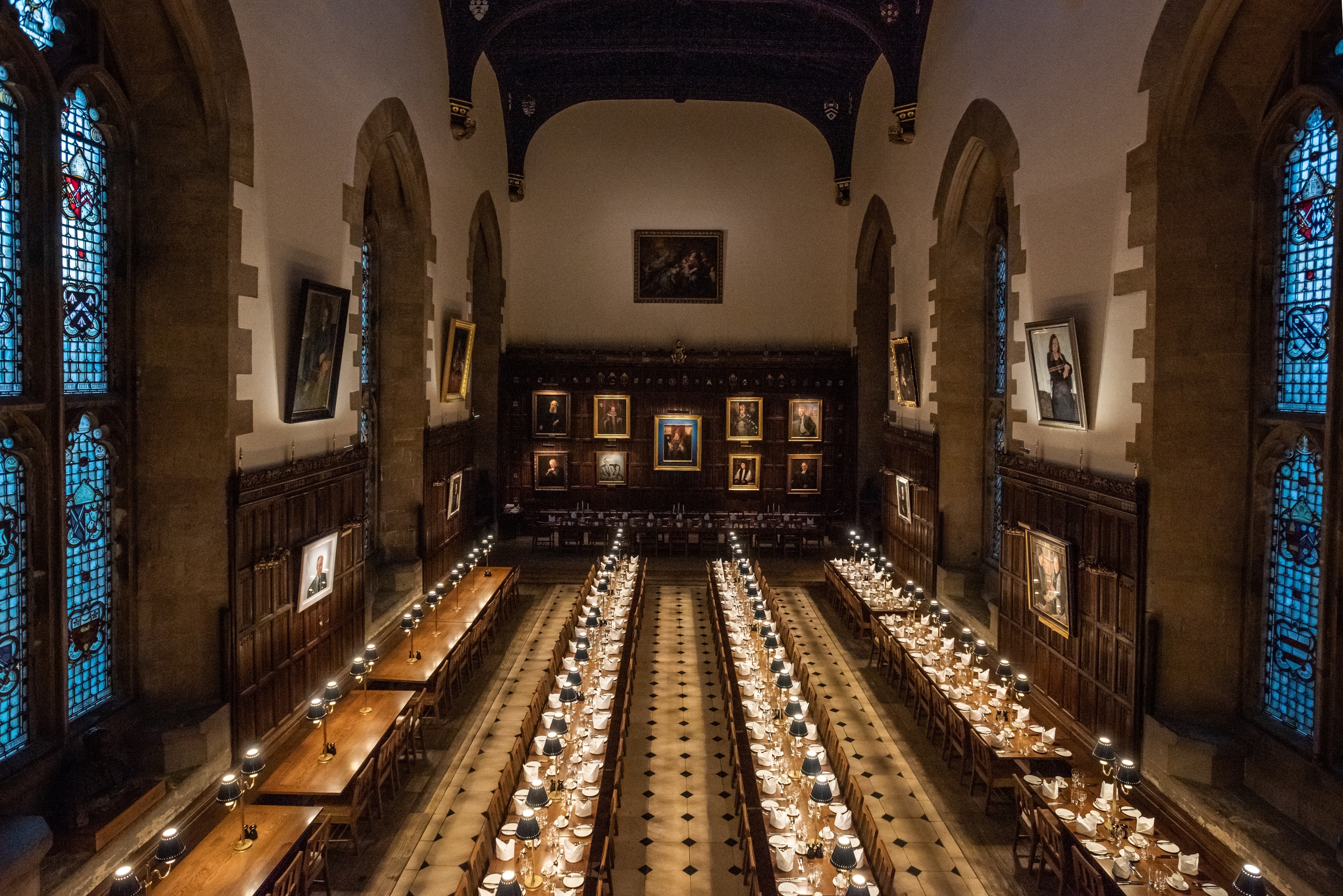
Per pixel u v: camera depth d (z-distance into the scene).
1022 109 11.50
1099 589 9.51
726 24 18.75
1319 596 7.27
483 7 15.78
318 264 10.46
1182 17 7.92
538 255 22.88
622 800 8.98
